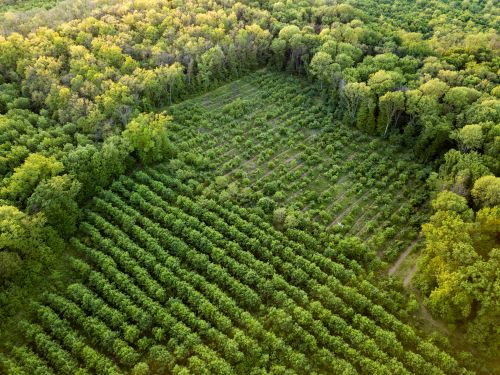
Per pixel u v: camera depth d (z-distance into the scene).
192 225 97.56
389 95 118.12
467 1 191.88
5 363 72.50
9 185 93.75
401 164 116.12
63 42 137.25
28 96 124.25
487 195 89.81
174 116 133.88
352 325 81.19
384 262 91.94
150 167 115.69
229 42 150.50
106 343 76.31
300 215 100.25
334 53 145.88
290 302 82.44
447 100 118.69
